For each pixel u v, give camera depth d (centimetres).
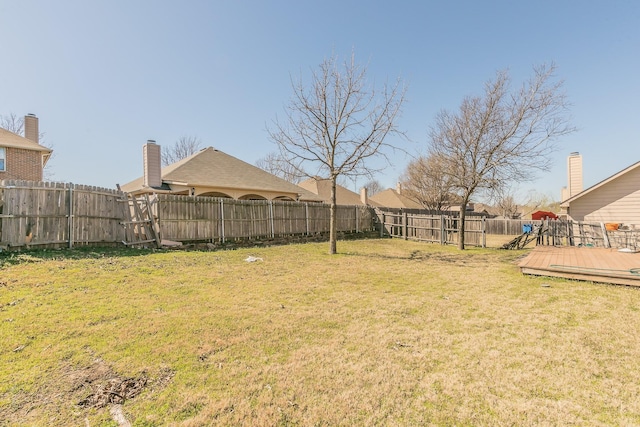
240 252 943
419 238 1606
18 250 632
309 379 263
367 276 686
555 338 350
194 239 1007
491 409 226
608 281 604
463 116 1312
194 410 221
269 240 1218
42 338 318
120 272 586
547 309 457
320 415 218
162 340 329
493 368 284
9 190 627
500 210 4381
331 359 299
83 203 742
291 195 1972
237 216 1139
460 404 232
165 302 451
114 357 290
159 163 1454
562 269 656
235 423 209
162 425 205
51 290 459
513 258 1021
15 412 212
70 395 233
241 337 344
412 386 255
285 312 432
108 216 794
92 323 361
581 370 280
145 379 257
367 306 469
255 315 415
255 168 1969
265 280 617
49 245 682
